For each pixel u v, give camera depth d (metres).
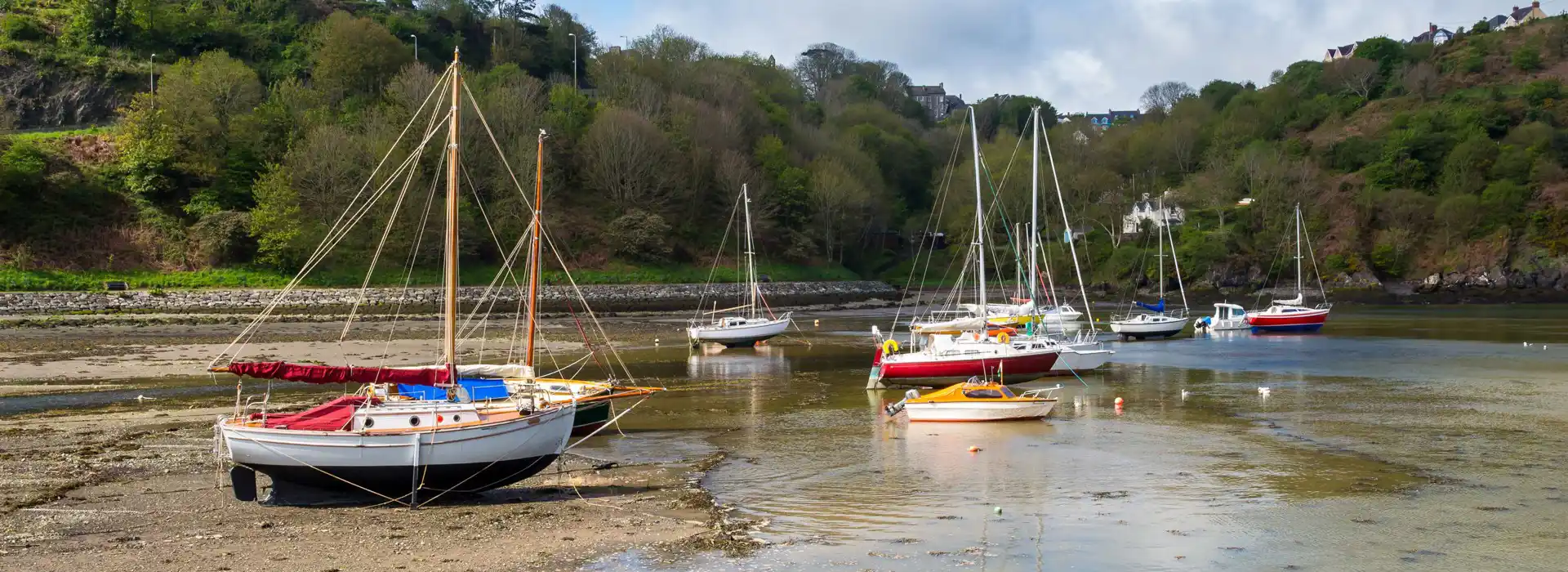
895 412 29.98
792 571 14.82
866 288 119.75
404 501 19.05
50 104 114.50
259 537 16.45
